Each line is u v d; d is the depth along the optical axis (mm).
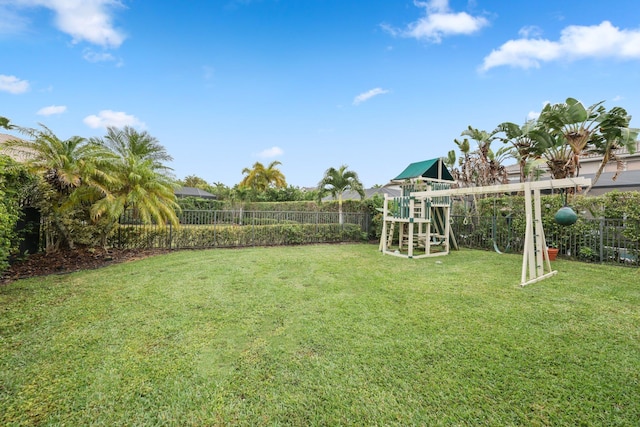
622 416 1973
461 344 2926
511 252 9211
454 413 2000
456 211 11570
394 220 9297
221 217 11039
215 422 1937
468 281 5398
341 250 9844
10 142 6656
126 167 8328
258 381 2350
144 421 1949
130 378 2379
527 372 2451
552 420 1937
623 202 7047
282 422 1932
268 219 12094
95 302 4160
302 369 2510
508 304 4105
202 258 7953
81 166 7191
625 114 8766
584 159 15414
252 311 3852
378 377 2393
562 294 4559
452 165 15023
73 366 2541
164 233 9781
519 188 5930
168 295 4512
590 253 7375
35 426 1890
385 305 4082
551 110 9430
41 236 7332
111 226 8312
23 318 3562
